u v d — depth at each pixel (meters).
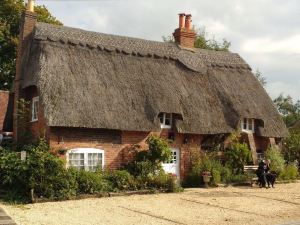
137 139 20.50
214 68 25.44
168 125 21.73
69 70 19.73
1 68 34.41
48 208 14.34
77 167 18.81
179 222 12.42
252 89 25.84
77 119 18.22
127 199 16.62
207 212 14.10
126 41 23.20
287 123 59.78
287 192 19.47
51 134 18.33
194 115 21.95
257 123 24.80
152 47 23.81
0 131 24.09
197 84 23.56
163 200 16.52
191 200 16.62
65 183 16.36
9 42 33.84
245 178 22.11
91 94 19.42
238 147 23.06
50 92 18.39
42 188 15.92
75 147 18.84
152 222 12.34
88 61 20.78
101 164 19.45
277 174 23.89
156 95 21.25
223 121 22.95
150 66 22.69
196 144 22.42
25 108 20.66
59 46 20.50
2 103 26.47
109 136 19.80
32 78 19.44
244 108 23.98
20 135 20.50
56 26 21.48
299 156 27.73
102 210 14.16
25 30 21.41
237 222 12.55
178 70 23.62
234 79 25.61
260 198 17.47
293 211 14.52
